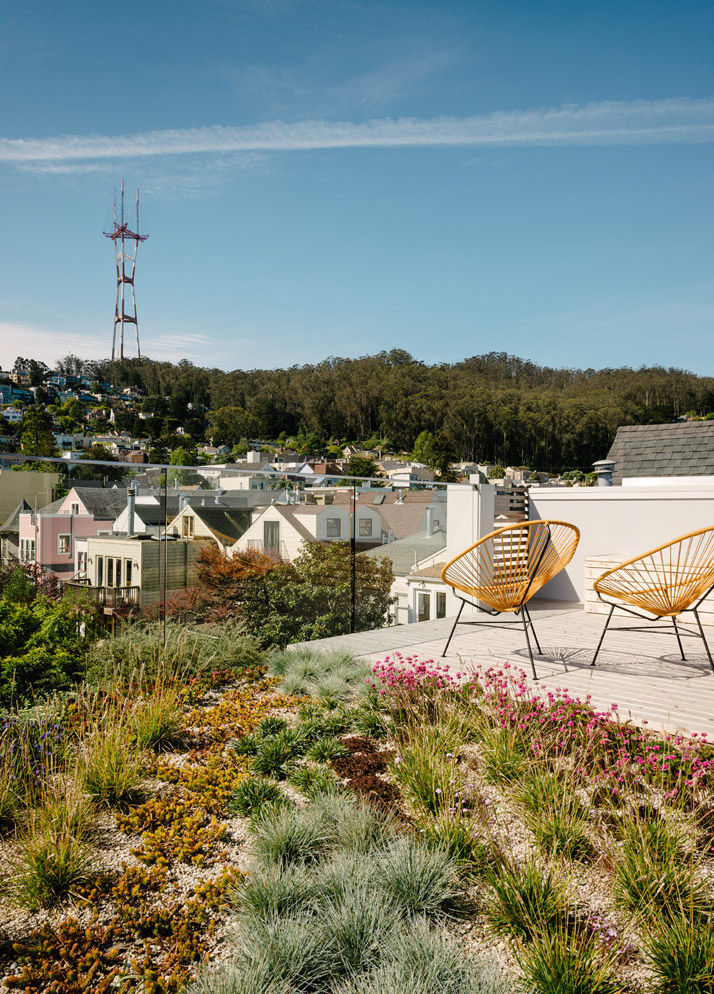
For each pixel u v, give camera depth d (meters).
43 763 2.42
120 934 1.63
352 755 2.74
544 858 1.89
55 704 2.97
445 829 2.00
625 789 2.26
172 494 3.99
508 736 2.57
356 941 1.56
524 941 1.60
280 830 2.02
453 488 5.73
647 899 1.69
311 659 4.03
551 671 3.72
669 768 2.26
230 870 1.88
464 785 2.31
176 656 3.81
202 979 1.43
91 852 2.03
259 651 4.36
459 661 3.92
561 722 2.73
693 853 1.88
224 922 1.69
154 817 2.22
